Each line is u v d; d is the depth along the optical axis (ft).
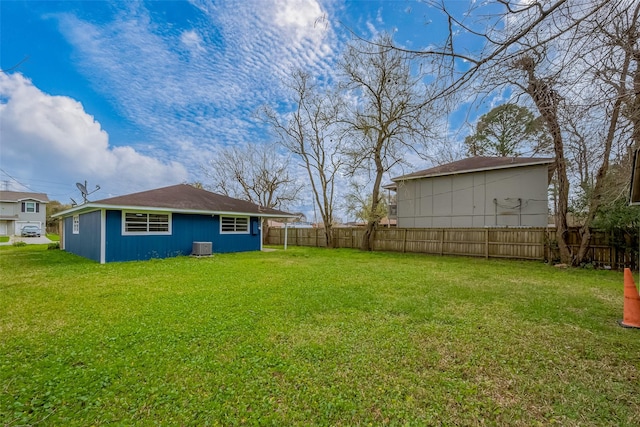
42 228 107.86
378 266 30.68
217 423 6.70
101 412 7.01
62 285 20.59
